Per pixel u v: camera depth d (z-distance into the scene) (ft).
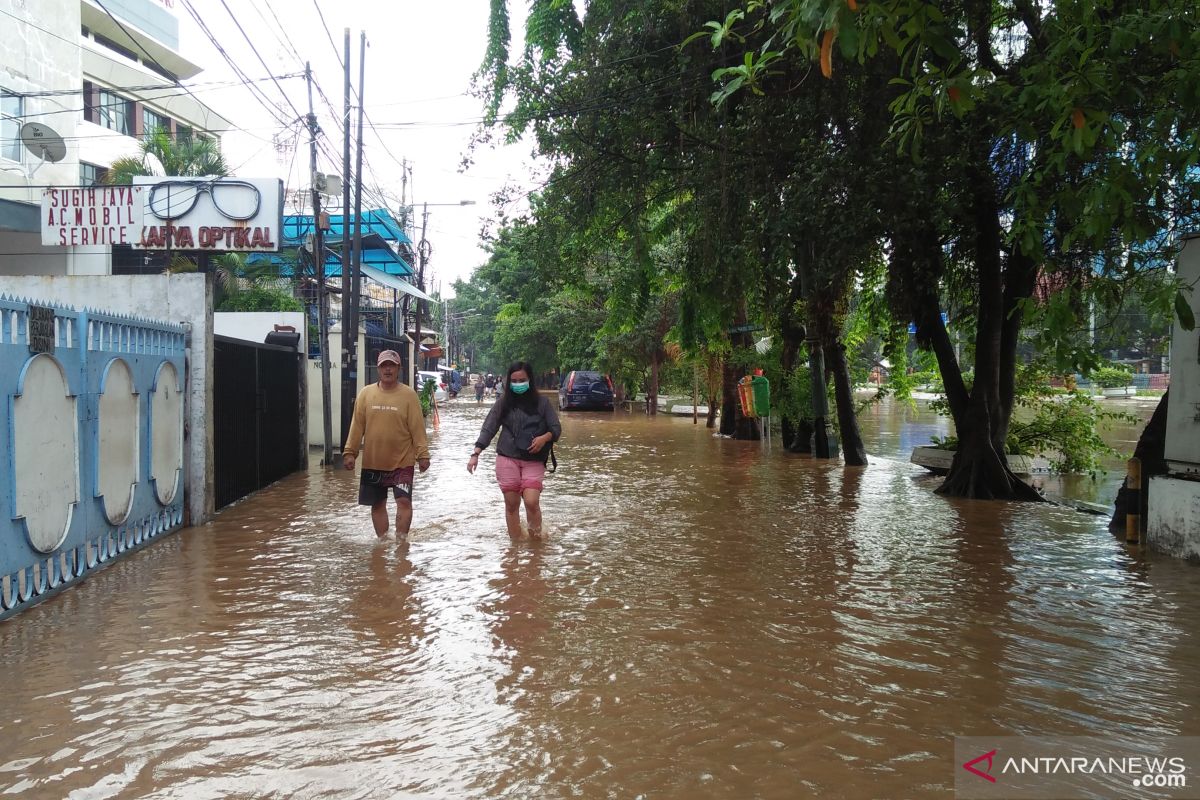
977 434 36.65
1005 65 32.55
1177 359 25.71
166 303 28.04
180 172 79.56
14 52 60.29
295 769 10.86
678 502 34.12
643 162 42.83
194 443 28.14
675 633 16.65
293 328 45.44
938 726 12.33
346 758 11.19
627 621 17.46
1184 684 14.06
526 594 19.54
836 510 32.32
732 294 42.96
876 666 14.84
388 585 20.29
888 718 12.60
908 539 26.61
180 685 13.78
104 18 91.35
